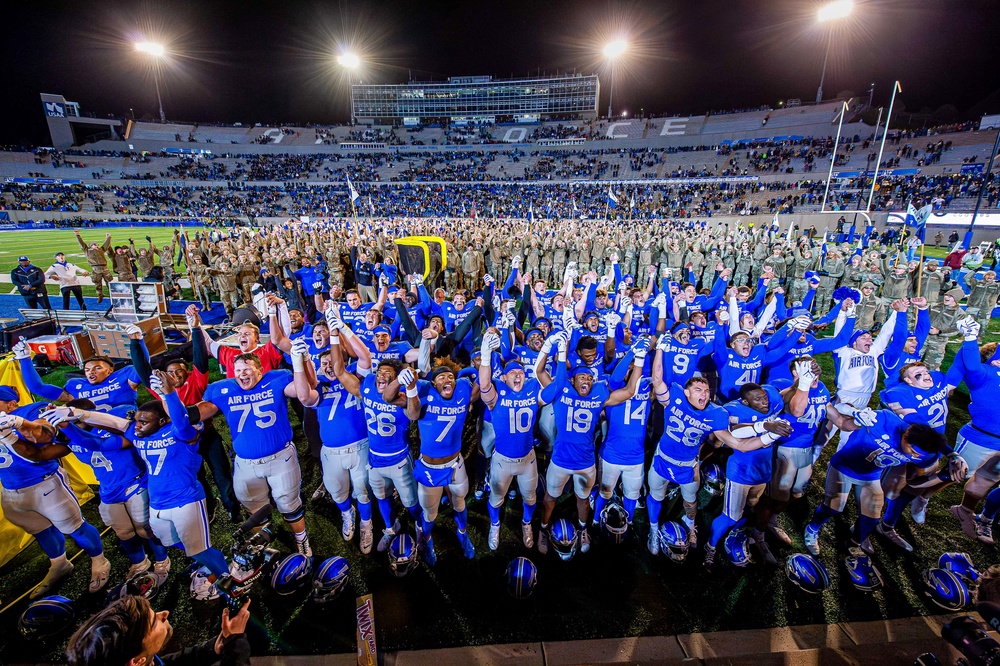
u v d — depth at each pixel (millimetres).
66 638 3982
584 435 4633
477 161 64812
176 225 48500
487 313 8820
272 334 5855
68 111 70312
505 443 4617
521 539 5172
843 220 31672
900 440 4414
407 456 4723
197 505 4082
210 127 77562
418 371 5500
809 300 12992
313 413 5902
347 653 3771
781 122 59188
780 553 4934
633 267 18703
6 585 4566
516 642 3885
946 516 5449
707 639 3908
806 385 4398
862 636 3930
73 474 5664
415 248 14984
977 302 11672
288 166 66500
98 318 11289
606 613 4176
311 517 5520
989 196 32406
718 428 4402
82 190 55562
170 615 4172
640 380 4602
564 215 46906
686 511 5047
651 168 56688
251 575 3699
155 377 3824
